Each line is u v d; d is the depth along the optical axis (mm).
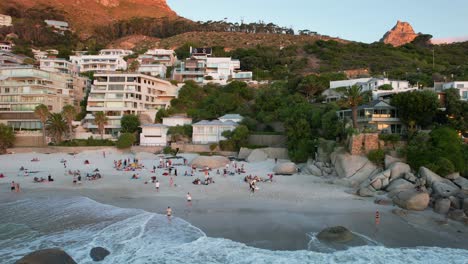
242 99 104125
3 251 26672
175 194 44250
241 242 28719
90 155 77500
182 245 28016
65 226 32188
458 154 48250
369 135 53312
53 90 100875
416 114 60000
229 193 44875
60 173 59656
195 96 108188
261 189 47031
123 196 43250
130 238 29312
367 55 158875
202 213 36156
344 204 39750
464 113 57938
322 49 162375
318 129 68062
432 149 49031
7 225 32469
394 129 64188
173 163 68375
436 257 26062
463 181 44062
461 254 26594
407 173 45562
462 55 172125
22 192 45531
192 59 136625
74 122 93438
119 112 95938
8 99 95500
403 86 90000
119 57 143375
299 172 59094
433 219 34375
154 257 25906
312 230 31391
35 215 35438
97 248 26703
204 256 26109
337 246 27891
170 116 94500
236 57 152875
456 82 76438
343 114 71375
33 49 176250
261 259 25609
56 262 22422
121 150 81000
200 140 82062
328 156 57875
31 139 88312
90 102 97625
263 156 69062
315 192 45344
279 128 81188
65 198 42250
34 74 96062
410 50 172125
